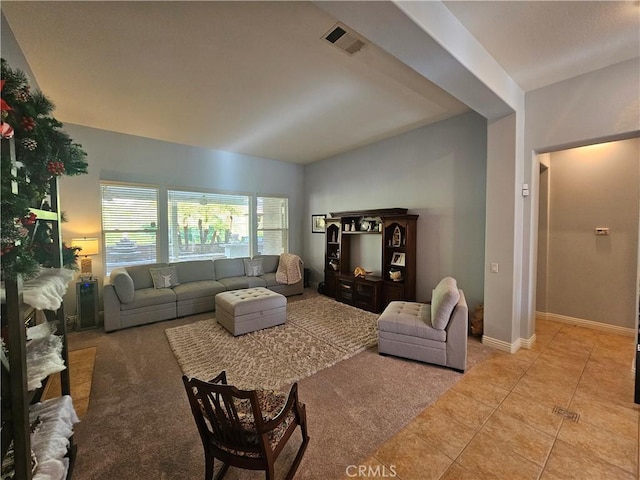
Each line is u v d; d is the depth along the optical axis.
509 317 3.03
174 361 2.85
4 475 1.08
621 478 1.50
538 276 4.12
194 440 1.79
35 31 2.02
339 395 2.25
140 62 2.46
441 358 2.68
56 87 2.87
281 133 4.43
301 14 1.92
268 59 2.44
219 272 5.21
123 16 1.90
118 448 1.72
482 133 3.56
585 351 3.04
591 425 1.90
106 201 4.36
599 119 2.59
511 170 2.99
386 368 2.69
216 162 5.43
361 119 3.87
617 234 3.51
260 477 1.54
